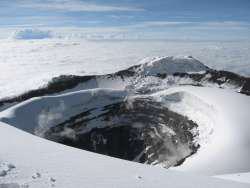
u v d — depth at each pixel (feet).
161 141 229.25
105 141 244.83
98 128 248.11
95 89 262.26
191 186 32.94
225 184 34.83
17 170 33.63
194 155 155.94
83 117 247.09
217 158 135.74
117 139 246.27
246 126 169.58
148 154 230.48
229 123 178.29
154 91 271.90
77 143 236.63
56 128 231.09
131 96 263.08
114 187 30.53
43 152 44.11
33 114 225.15
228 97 219.61
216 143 158.71
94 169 36.47
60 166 36.70
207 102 217.15
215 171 124.06
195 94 233.55
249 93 248.52
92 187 30.01
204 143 187.52
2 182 29.66
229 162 132.05
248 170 125.80
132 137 245.24
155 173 37.24
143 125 246.06
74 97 250.98
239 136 157.07
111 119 253.44
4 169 33.27
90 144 240.73
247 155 138.10
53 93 278.67
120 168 38.27
